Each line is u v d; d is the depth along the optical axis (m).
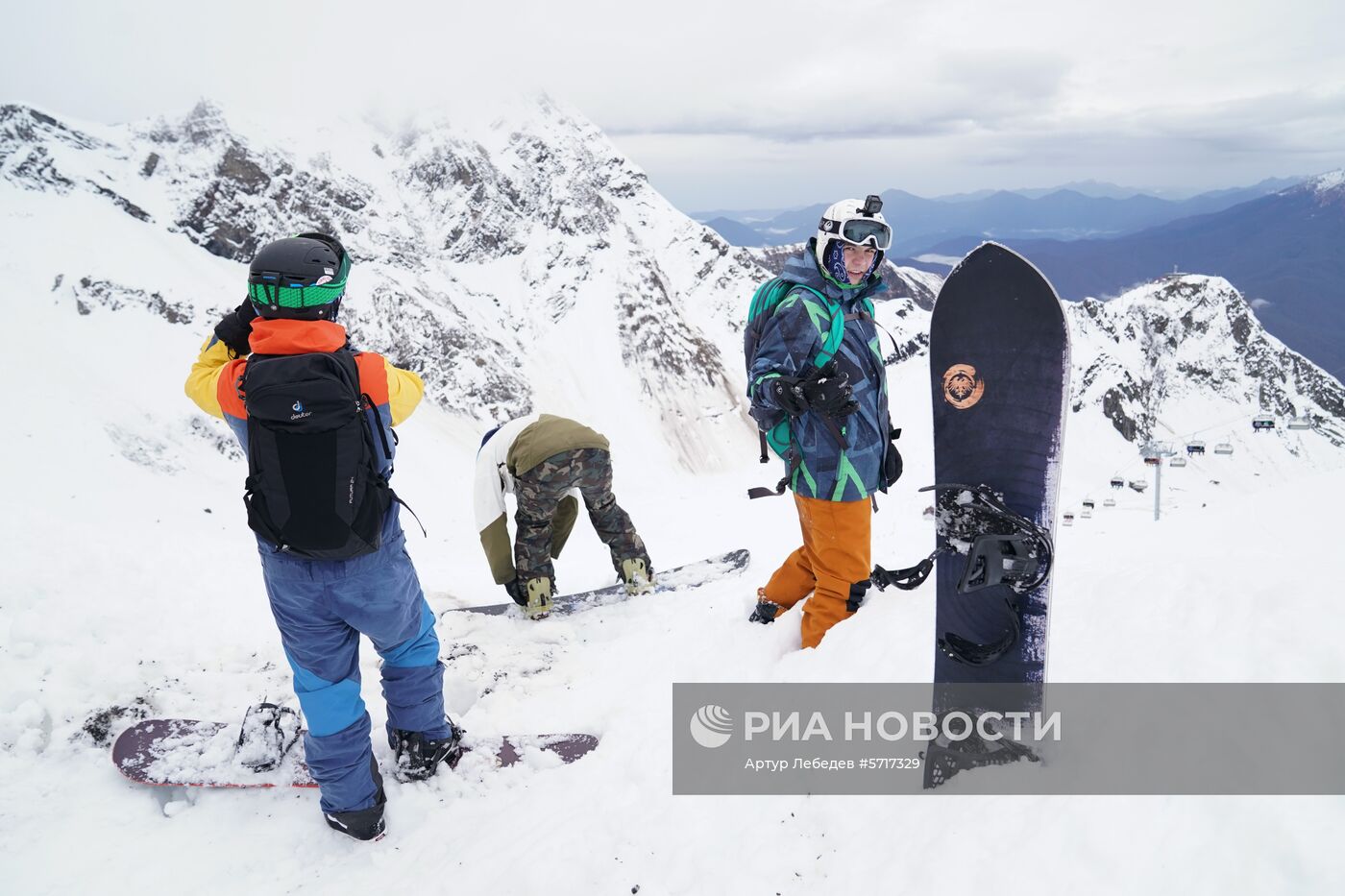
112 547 4.39
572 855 2.39
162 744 3.06
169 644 3.80
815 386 2.89
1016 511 2.42
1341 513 4.39
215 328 2.50
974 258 2.45
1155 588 2.59
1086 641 2.51
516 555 4.50
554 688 3.66
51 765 3.03
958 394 2.52
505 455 4.45
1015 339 2.42
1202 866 1.60
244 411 2.38
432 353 44.28
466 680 3.79
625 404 55.88
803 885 2.09
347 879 2.56
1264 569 2.47
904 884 1.90
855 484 3.11
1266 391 170.88
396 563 2.64
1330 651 1.92
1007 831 1.91
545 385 53.75
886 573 3.47
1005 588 2.31
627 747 3.00
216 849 2.69
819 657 3.11
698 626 3.98
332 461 2.30
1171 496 97.06
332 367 2.31
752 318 3.22
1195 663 2.13
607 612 4.53
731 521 25.02
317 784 2.86
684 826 2.43
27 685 3.33
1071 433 121.31
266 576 2.48
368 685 3.68
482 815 2.80
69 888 2.52
